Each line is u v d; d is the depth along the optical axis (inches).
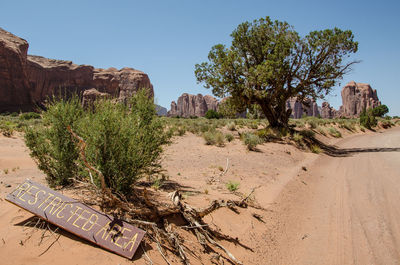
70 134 229.6
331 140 1309.1
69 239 142.3
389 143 1181.7
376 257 218.2
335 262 212.1
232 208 267.9
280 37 1023.0
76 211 155.6
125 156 197.9
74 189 208.7
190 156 557.0
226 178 396.2
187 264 153.3
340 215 309.1
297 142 932.6
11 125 906.7
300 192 392.8
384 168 591.8
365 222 287.4
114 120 199.8
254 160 573.3
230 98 1130.7
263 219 269.3
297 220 293.9
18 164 370.0
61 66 5359.3
